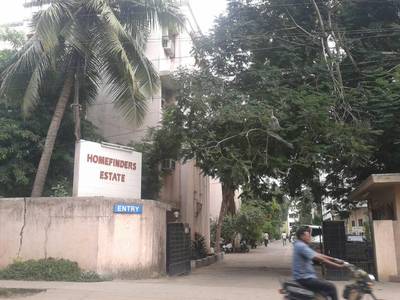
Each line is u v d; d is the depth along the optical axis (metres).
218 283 14.27
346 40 17.11
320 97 15.07
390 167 18.27
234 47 17.62
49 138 16.56
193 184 27.09
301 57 17.59
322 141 15.66
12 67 16.45
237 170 14.61
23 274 13.62
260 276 16.86
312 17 18.16
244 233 38.22
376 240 15.59
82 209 14.16
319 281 7.28
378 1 17.62
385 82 15.40
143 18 17.45
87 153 14.71
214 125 15.73
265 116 14.53
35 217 14.48
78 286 12.45
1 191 18.06
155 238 15.30
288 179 19.67
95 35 16.38
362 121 15.73
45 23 15.23
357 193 19.16
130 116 17.34
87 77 18.34
